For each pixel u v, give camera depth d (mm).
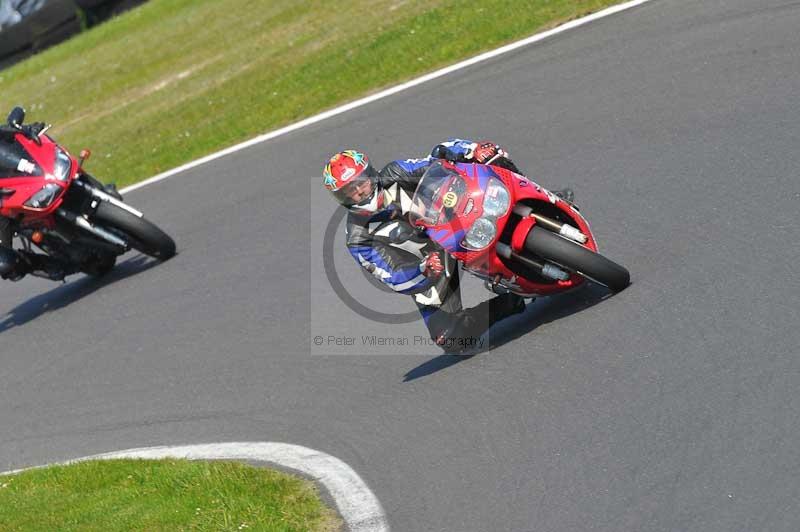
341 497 20422
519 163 32750
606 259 22375
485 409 21484
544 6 45844
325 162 40438
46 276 38719
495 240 21875
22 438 29641
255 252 35719
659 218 25859
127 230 37000
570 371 21312
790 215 23391
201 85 63219
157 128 58406
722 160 27312
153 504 21484
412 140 38344
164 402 28453
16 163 36500
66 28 102688
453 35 47969
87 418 29297
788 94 29156
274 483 21406
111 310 36219
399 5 59406
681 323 21094
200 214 41406
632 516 16438
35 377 33594
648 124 31281
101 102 72000
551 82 37562
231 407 26750
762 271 21672
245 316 31531
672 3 39281
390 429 22516
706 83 31984
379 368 25922
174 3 93312
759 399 17875
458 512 18469
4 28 102000
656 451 17703
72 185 36906
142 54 78875
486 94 39312
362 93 47031
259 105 52531
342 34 58312
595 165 30375
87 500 22906
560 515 17203
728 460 16750
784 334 19344
